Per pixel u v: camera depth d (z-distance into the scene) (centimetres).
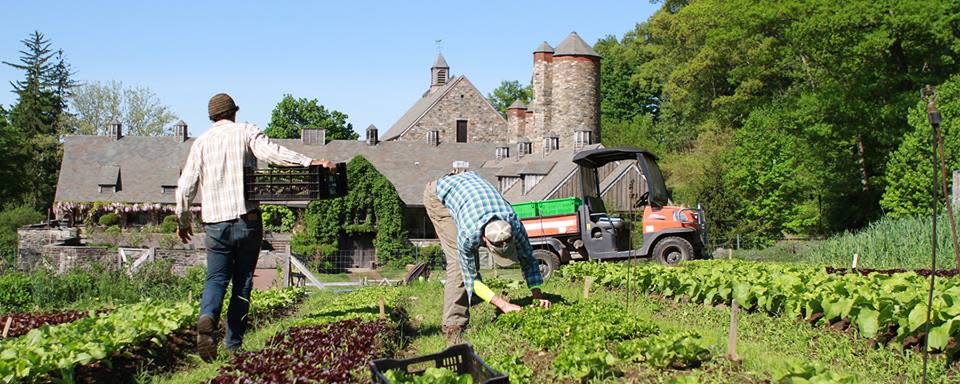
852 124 3900
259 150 772
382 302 968
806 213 4406
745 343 795
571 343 729
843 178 4284
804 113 3931
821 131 3931
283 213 4866
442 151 6066
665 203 2061
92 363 748
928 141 3297
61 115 8731
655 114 7819
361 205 4553
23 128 8600
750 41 4272
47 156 8038
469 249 775
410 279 2048
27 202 7106
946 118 3281
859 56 3644
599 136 5406
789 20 3800
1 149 6875
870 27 3553
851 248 2317
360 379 650
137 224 5700
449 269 858
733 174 4525
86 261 2533
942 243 2047
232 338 789
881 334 755
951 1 3378
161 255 3231
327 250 4459
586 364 638
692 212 2039
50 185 8025
